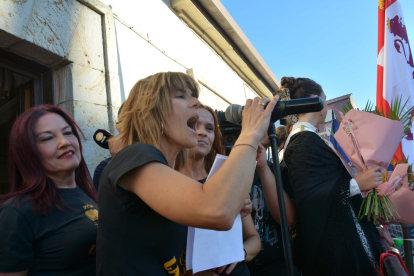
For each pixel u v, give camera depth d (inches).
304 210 56.1
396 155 77.6
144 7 133.2
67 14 90.2
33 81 91.4
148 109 36.5
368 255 53.0
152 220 31.8
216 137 69.3
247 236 60.1
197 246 41.7
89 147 90.9
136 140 38.4
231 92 240.1
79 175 56.6
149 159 29.7
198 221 27.0
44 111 51.0
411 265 69.7
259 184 70.6
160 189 28.2
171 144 39.6
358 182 57.5
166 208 27.8
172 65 151.9
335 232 53.3
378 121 58.8
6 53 80.0
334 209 54.1
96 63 98.5
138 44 125.0
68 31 89.7
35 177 44.8
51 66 91.4
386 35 101.6
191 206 26.9
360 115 60.7
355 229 53.9
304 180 57.3
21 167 45.4
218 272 51.0
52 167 48.5
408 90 96.8
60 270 42.0
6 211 40.7
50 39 83.5
